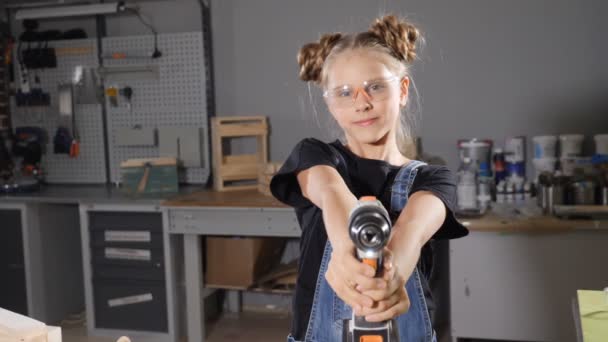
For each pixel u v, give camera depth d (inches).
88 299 134.6
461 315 115.2
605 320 54.1
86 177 157.8
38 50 153.8
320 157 47.6
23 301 140.6
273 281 133.1
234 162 140.9
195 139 146.4
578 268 109.7
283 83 146.3
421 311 48.4
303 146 49.5
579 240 109.1
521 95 135.8
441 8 136.9
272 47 146.0
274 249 141.6
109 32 153.9
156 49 148.2
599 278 109.0
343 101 45.7
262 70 147.1
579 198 113.5
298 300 49.8
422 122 140.0
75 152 154.9
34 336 43.3
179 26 149.9
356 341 34.1
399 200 48.7
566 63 133.3
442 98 138.9
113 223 131.6
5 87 158.2
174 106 149.6
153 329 131.8
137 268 131.2
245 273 129.6
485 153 132.3
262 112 148.3
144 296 131.5
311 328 48.8
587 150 134.2
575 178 115.0
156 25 151.1
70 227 153.0
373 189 49.6
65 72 155.2
